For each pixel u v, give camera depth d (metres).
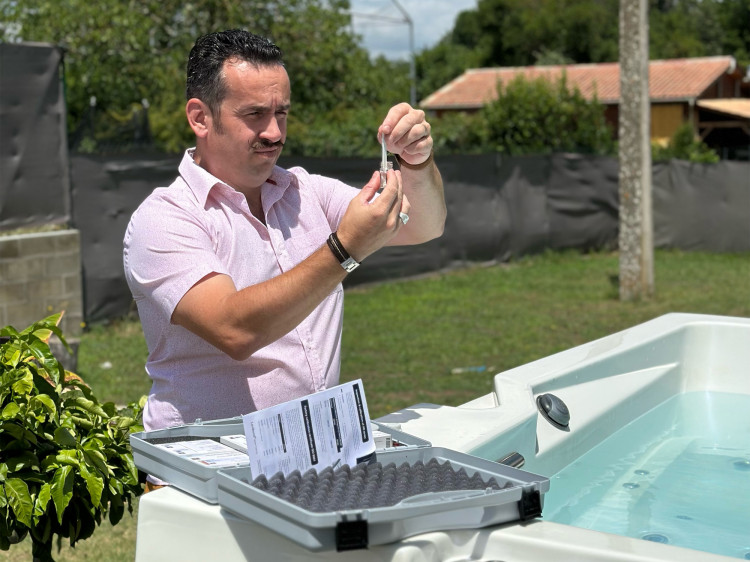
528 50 47.62
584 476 2.67
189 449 1.66
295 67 14.90
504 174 12.84
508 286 11.09
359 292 10.60
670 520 2.35
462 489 1.49
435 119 22.72
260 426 1.46
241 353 1.69
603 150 18.61
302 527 1.32
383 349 7.66
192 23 14.38
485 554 1.44
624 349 3.27
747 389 3.54
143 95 15.15
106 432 2.26
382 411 5.68
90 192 7.83
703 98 29.50
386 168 1.71
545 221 13.53
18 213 6.92
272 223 2.04
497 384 2.69
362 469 1.59
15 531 2.17
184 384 1.94
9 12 13.35
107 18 13.26
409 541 1.37
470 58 49.47
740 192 14.02
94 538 3.62
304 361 1.99
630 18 9.66
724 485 2.62
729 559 1.35
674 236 14.51
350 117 18.45
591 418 2.86
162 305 1.81
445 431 2.25
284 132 1.91
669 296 10.31
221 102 1.85
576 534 1.43
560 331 8.48
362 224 1.60
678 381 3.58
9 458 2.12
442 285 11.11
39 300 6.92
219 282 1.76
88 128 9.66
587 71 30.95
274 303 1.63
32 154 6.98
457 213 12.20
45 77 7.02
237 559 1.51
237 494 1.45
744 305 9.73
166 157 8.30
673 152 21.78
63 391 2.39
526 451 2.42
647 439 3.05
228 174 1.94
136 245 1.86
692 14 50.38
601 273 12.21
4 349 2.23
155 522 1.60
